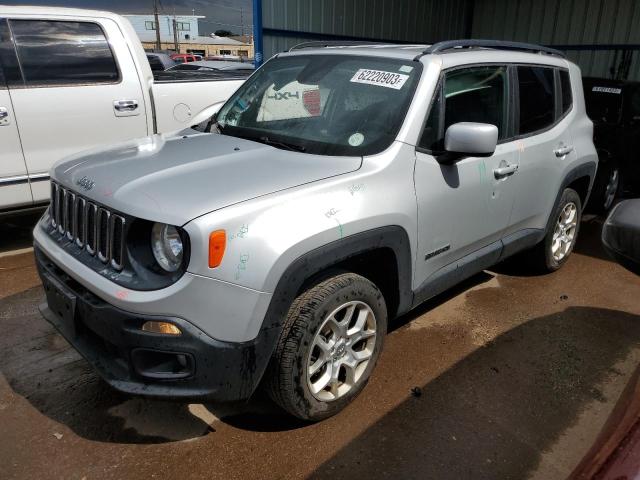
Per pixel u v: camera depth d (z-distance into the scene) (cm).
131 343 220
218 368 221
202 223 212
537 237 418
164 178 247
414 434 271
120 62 517
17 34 461
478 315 397
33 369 314
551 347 357
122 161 276
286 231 228
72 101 488
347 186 257
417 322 383
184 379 223
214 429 271
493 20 1309
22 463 245
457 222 320
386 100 301
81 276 239
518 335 371
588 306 418
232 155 280
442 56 319
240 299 218
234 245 216
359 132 294
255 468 246
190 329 215
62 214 280
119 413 279
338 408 277
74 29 491
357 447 261
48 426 268
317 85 331
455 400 299
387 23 1152
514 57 376
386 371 323
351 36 1088
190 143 310
